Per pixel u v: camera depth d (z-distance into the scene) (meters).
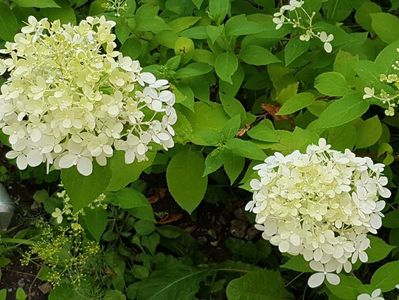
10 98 0.47
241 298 0.63
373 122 0.60
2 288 0.77
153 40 0.67
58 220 0.71
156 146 0.57
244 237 0.80
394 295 0.65
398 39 0.62
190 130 0.59
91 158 0.47
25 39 0.48
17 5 0.66
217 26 0.63
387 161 0.62
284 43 0.72
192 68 0.62
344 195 0.48
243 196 0.80
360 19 0.71
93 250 0.70
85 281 0.71
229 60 0.62
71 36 0.49
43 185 0.83
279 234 0.48
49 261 0.70
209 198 0.79
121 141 0.48
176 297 0.71
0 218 0.77
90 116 0.45
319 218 0.46
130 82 0.48
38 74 0.47
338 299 0.56
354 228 0.49
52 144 0.46
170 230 0.77
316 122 0.56
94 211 0.67
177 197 0.62
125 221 0.76
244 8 0.74
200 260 0.77
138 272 0.73
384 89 0.56
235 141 0.56
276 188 0.47
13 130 0.47
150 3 0.74
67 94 0.45
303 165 0.48
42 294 0.78
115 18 0.64
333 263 0.49
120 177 0.57
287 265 0.54
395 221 0.64
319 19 0.68
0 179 0.83
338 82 0.59
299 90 0.69
